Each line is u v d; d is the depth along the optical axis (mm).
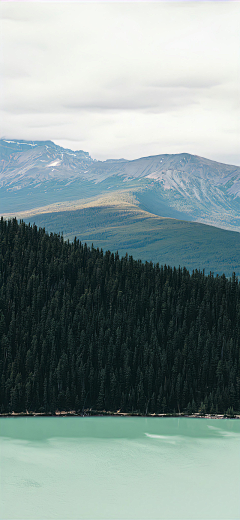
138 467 119438
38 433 154375
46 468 117875
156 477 113312
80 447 136500
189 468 119125
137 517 93375
